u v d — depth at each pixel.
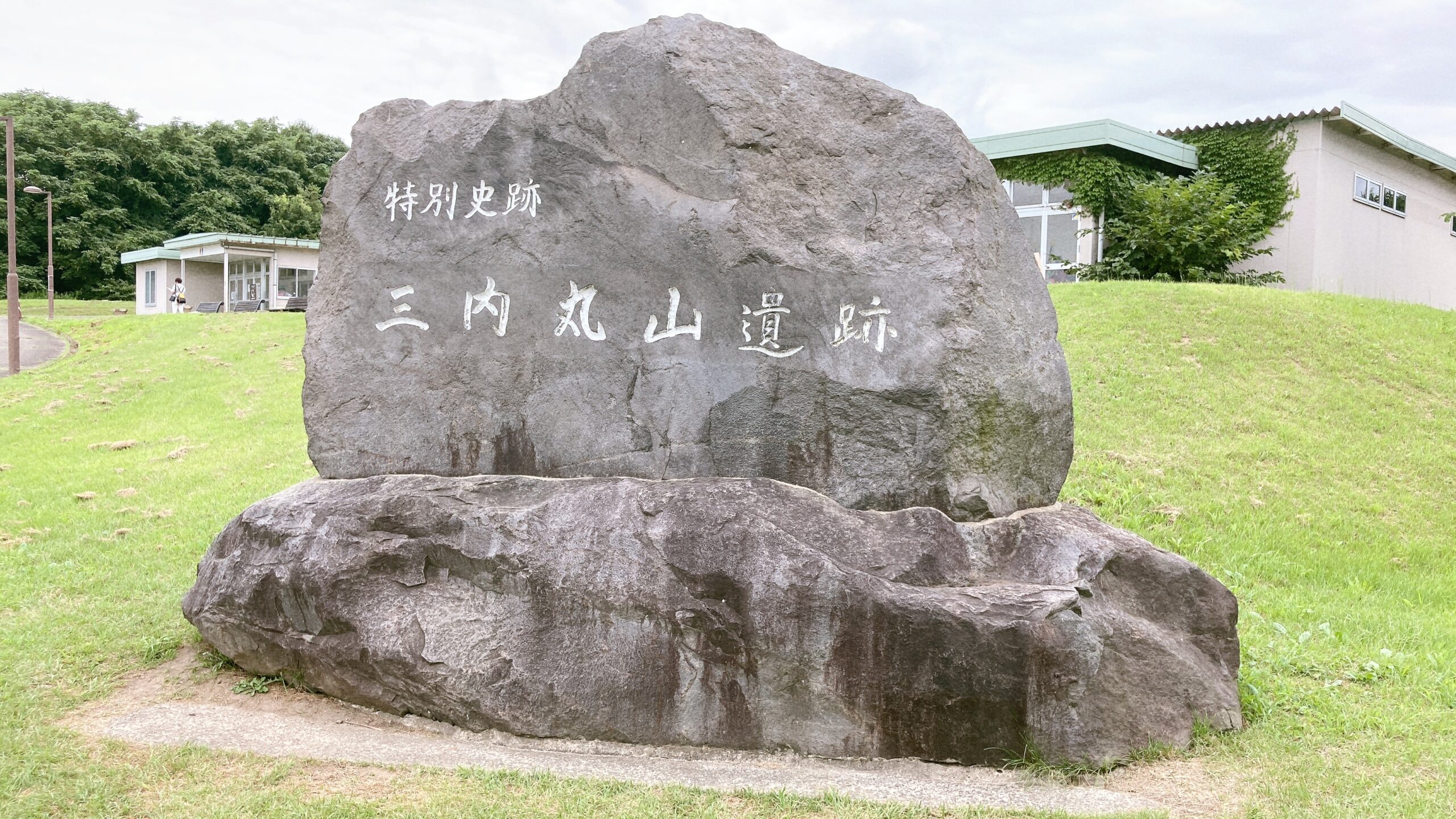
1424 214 21.48
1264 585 7.41
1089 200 17.95
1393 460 9.62
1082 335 12.19
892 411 5.01
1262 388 10.89
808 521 4.83
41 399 14.79
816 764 4.57
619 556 4.83
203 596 5.55
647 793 4.20
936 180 5.16
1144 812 3.96
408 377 5.69
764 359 5.14
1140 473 9.02
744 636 4.64
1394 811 4.01
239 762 4.46
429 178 5.77
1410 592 7.38
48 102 46.25
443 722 5.03
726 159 5.24
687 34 5.41
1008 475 5.23
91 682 5.39
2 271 39.81
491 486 5.34
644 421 5.29
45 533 8.27
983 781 4.38
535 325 5.50
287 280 31.72
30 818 3.91
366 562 5.14
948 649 4.46
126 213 42.47
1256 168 18.59
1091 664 4.45
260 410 13.21
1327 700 5.20
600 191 5.43
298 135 50.53
